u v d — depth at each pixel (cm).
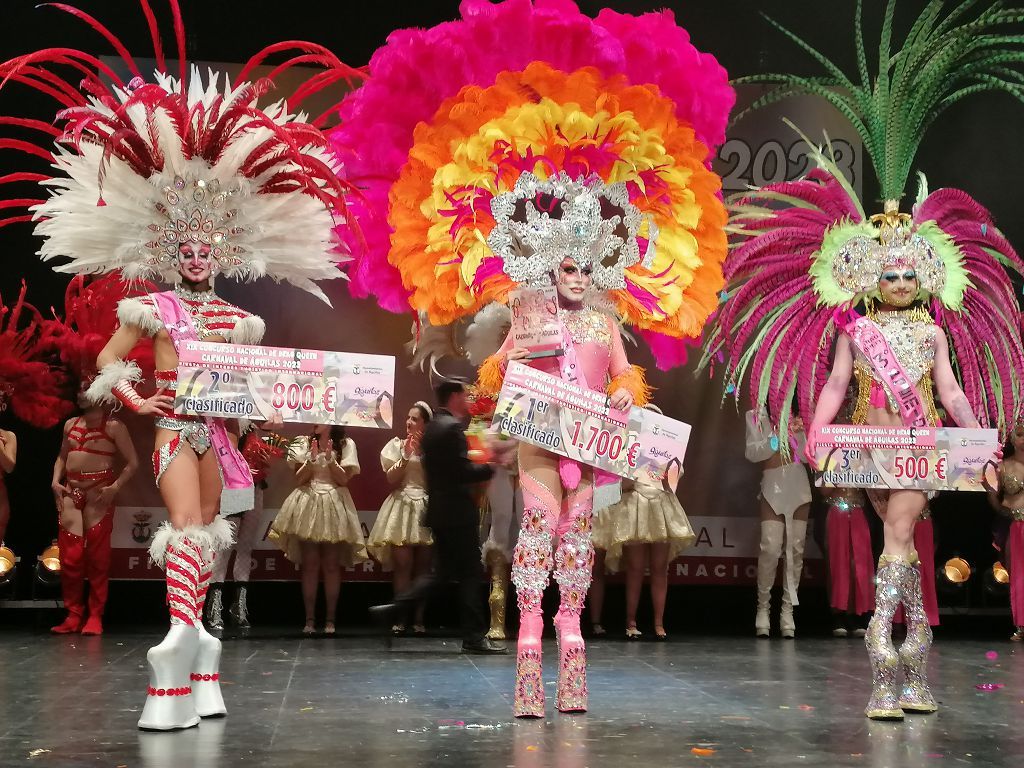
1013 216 816
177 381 371
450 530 610
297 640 679
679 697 438
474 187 425
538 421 396
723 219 446
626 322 439
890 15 487
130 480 768
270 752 319
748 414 736
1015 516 738
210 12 768
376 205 441
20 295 736
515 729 362
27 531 796
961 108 809
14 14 746
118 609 810
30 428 790
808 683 483
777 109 796
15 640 671
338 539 709
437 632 743
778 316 465
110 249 394
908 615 411
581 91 426
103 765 299
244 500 390
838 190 461
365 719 381
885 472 408
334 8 782
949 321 452
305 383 380
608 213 477
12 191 761
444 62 428
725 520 806
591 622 748
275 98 773
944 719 388
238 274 412
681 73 449
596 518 707
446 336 599
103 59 755
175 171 394
